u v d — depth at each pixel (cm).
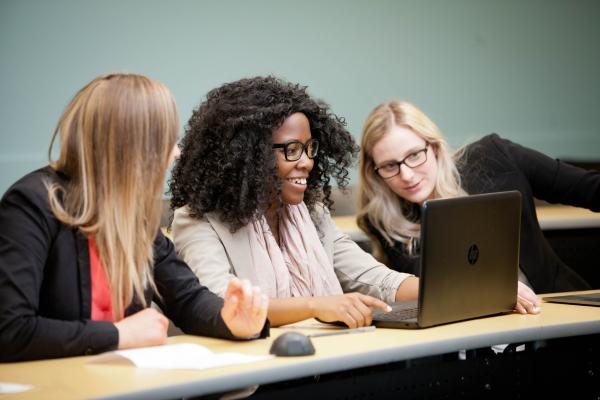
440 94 559
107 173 217
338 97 532
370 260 308
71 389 179
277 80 285
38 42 453
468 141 358
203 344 226
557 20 582
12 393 177
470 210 243
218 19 493
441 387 252
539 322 249
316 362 204
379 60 539
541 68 583
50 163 226
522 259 337
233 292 227
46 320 206
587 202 342
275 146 273
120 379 187
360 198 347
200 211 273
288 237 292
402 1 539
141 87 220
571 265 440
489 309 255
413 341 223
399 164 329
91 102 217
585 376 278
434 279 236
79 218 216
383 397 241
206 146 273
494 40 568
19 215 210
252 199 271
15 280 204
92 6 462
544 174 347
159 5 477
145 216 224
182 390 184
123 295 225
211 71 495
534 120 586
